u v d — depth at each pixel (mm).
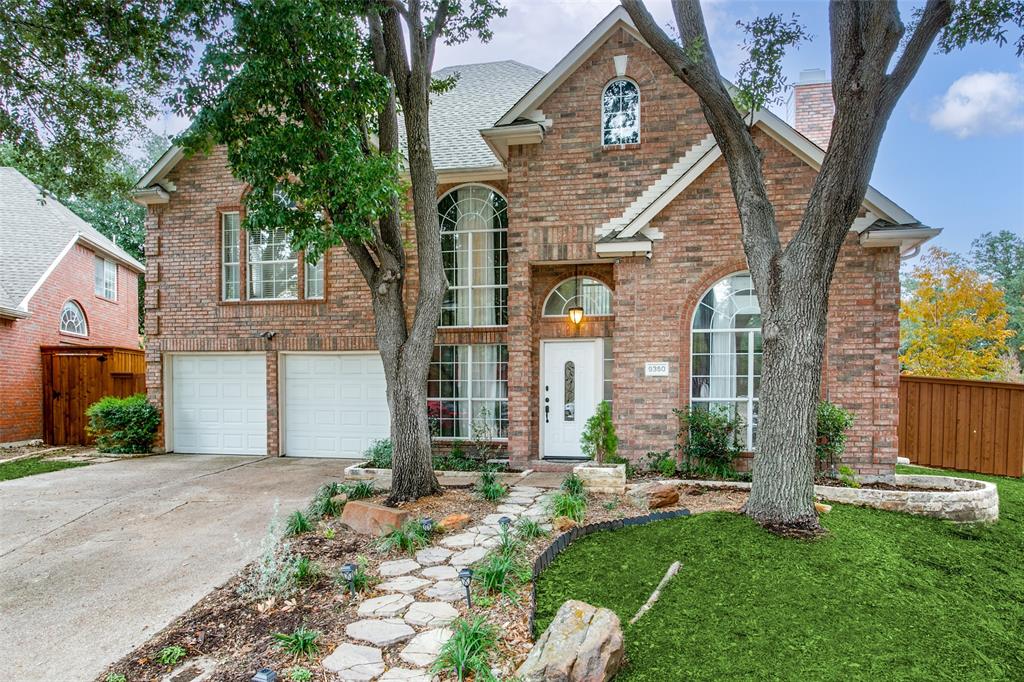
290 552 6090
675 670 4133
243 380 12969
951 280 15812
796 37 7004
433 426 11805
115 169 13656
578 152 10234
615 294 9891
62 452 13656
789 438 6367
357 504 6922
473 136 12727
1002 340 15977
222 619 4750
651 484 7875
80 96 9062
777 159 9336
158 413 13062
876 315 8984
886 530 6797
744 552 5832
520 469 10219
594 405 11008
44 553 6391
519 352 10359
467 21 8992
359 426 12531
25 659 4207
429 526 6395
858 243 9023
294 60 7047
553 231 10273
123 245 26438
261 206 7496
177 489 9367
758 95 7258
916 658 4395
